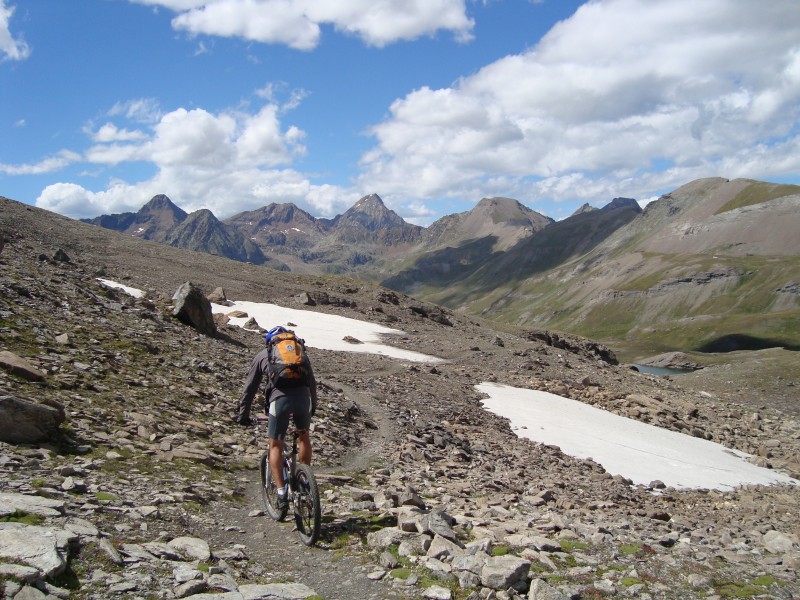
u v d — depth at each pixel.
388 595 7.15
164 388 17.44
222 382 20.59
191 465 12.04
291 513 10.03
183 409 16.20
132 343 21.03
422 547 8.67
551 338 87.38
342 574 7.75
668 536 12.88
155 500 9.34
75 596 5.79
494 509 12.86
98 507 8.35
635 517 16.39
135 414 13.95
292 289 83.62
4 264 26.66
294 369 9.03
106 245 88.50
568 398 42.53
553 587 7.60
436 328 76.75
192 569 6.93
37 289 23.42
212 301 63.78
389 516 10.40
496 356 56.00
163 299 35.12
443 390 34.69
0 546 6.15
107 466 10.54
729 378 104.88
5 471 8.91
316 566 8.01
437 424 24.91
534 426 30.55
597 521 14.36
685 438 36.19
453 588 7.50
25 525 6.75
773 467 32.75
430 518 9.69
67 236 84.88
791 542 13.90
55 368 15.31
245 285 79.44
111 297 29.73
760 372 106.25
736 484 26.06
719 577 9.79
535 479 19.64
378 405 25.48
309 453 9.13
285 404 9.00
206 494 10.48
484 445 23.39
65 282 27.73
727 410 53.66
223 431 15.71
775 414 56.72
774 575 10.38
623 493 20.69
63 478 9.32
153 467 11.23
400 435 21.02
